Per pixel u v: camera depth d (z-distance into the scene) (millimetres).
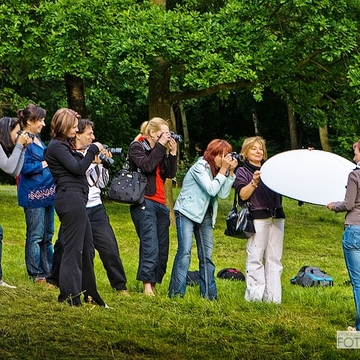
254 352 9945
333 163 12703
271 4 24750
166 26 23828
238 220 12773
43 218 13820
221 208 33062
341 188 12266
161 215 13375
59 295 11500
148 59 23766
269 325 11297
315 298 14156
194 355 9586
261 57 24344
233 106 54844
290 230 29375
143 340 9992
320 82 26875
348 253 11312
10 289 12312
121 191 12875
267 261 13172
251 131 56438
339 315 12711
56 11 24812
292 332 10914
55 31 24938
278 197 12969
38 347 9234
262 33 24797
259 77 25922
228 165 12766
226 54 24578
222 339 10398
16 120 12422
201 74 23469
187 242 13133
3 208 28812
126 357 9250
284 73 25297
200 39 23844
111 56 23766
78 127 12359
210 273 13258
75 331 10008
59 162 11250
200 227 13258
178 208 13195
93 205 13242
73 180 11328
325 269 21484
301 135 55281
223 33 24469
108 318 10883
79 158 11508
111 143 33594
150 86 27469
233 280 17469
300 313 12789
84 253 11617
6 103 32656
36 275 13773
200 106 54062
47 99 39844
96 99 33438
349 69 24984
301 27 25453
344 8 24781
